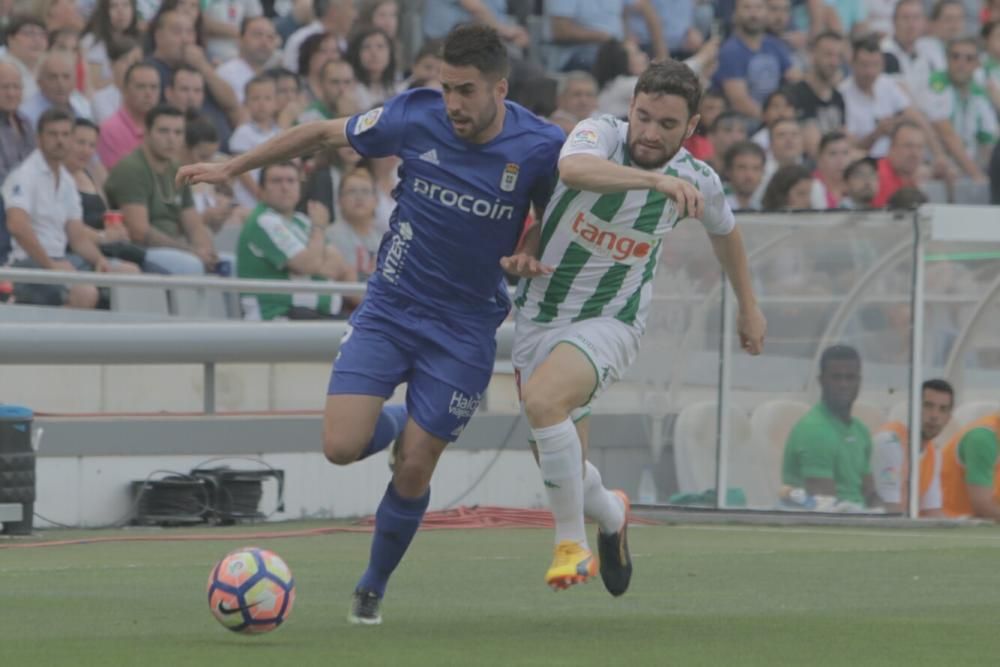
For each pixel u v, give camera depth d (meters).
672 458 27.50
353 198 31.52
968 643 13.70
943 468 27.77
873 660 12.70
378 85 34.84
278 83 33.69
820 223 26.42
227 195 32.47
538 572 19.53
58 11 31.05
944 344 28.14
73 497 24.70
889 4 45.47
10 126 29.09
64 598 16.56
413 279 14.97
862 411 26.61
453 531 24.95
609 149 14.69
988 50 47.06
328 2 35.34
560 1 38.38
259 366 29.12
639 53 38.47
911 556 21.47
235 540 23.14
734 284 16.14
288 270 30.03
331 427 14.85
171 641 13.34
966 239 26.17
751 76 40.09
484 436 27.94
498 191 14.73
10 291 27.38
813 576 19.27
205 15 33.62
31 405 27.14
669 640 13.75
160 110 29.77
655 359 27.56
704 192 15.18
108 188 29.80
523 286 15.52
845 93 41.66
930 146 44.41
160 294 28.95
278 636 13.78
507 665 12.20
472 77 14.25
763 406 26.95
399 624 14.80
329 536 23.89
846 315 26.50
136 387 28.23
